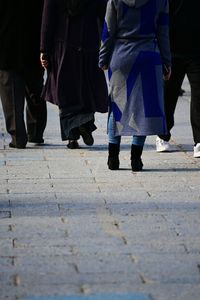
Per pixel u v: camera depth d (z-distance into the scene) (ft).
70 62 52.95
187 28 50.90
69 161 50.39
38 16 53.52
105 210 39.17
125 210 39.22
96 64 53.42
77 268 30.96
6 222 37.04
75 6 52.06
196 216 38.40
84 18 52.80
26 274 30.27
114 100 46.78
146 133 46.11
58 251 32.94
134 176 46.42
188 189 43.55
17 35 53.26
